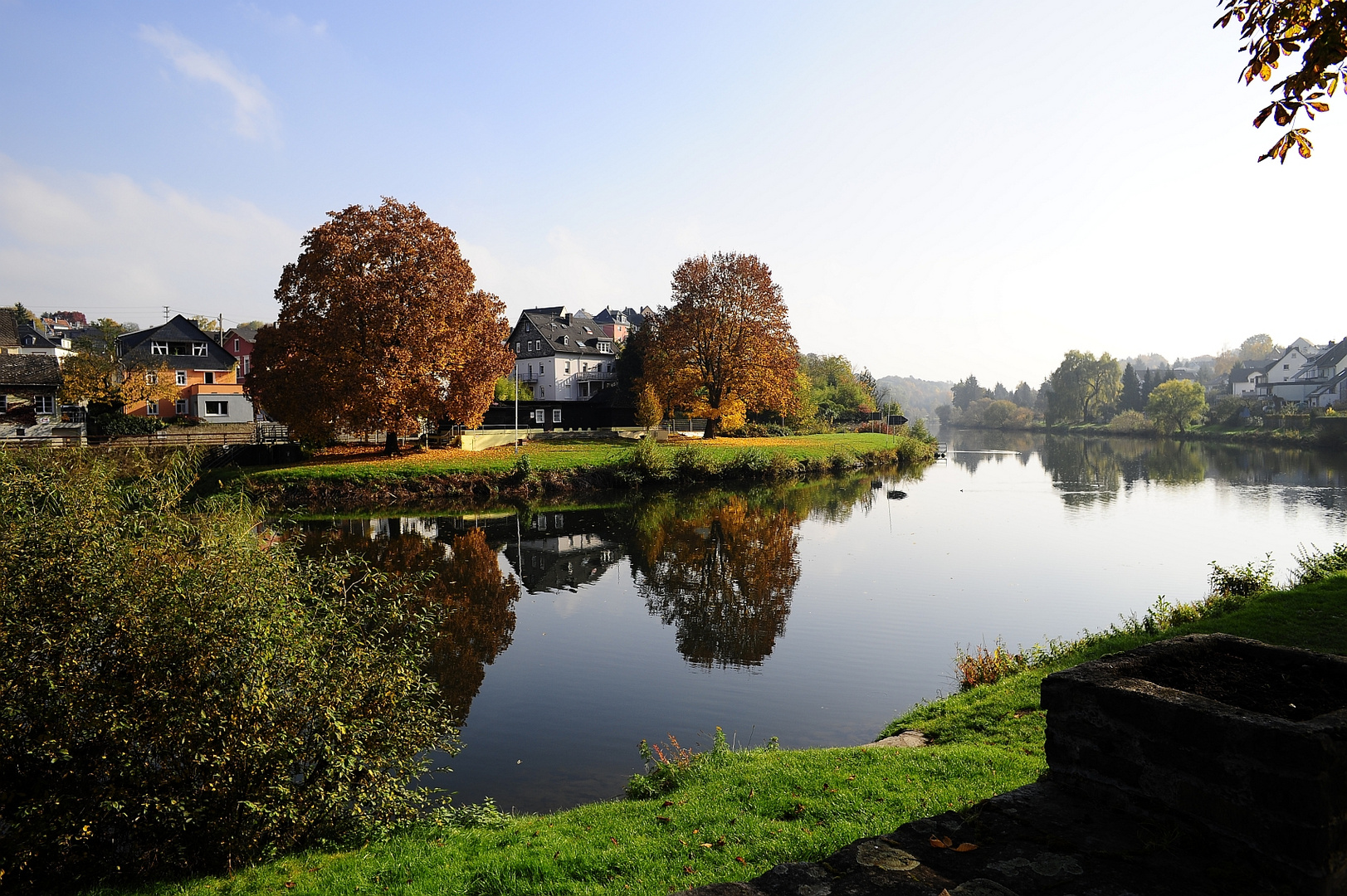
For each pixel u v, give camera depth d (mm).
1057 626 17734
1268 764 3680
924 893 3664
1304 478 50781
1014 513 36844
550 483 44906
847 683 14156
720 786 8188
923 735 9805
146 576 7320
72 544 7434
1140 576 23016
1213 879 3680
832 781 7789
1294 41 6141
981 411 164250
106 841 7059
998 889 3656
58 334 90375
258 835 7281
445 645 16812
